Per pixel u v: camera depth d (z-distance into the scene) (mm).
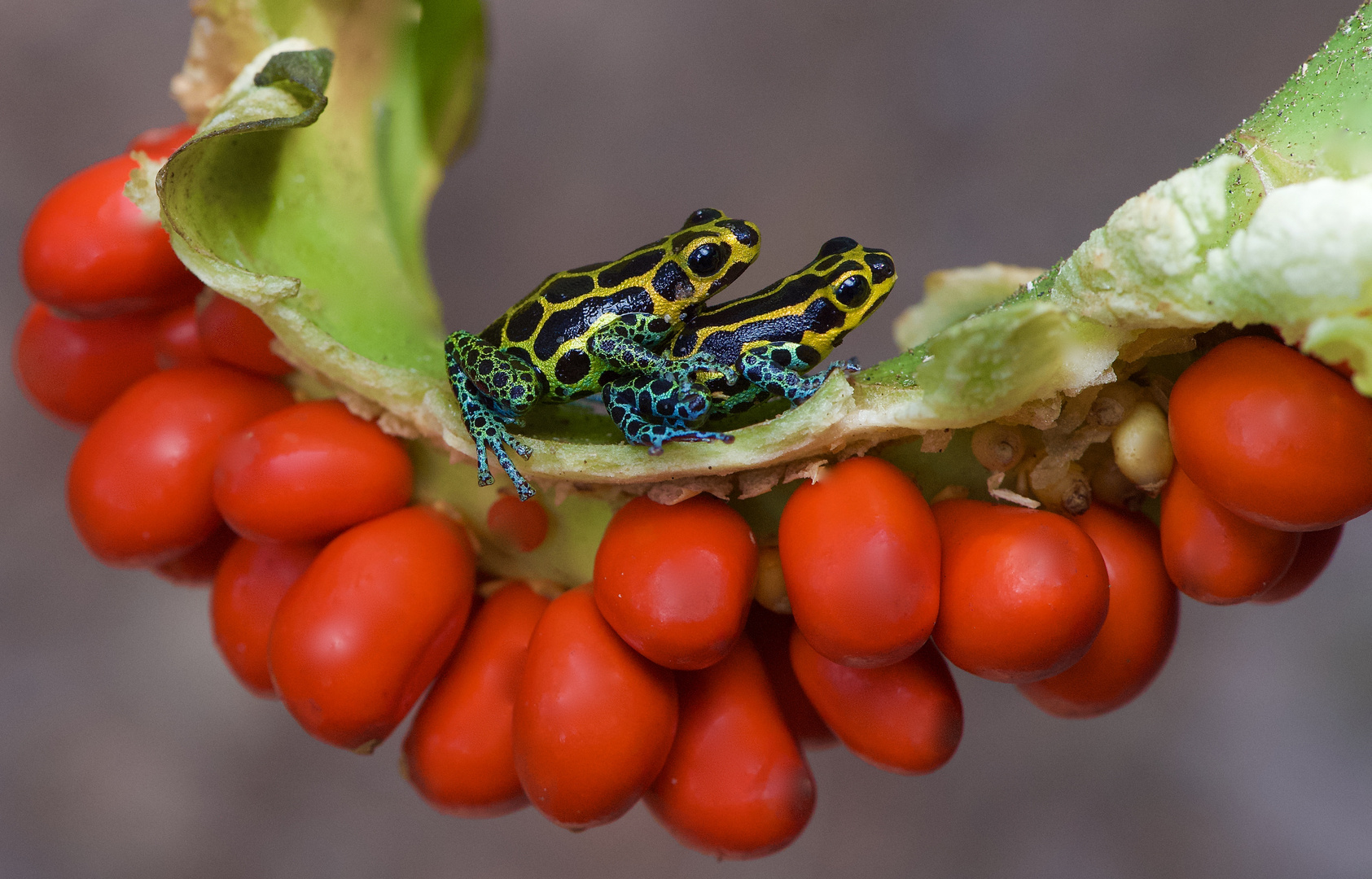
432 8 218
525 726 192
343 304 207
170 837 477
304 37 213
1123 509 196
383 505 200
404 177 220
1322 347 178
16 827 470
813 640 188
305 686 194
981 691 503
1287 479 181
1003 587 187
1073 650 188
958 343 185
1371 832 466
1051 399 190
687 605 189
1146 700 503
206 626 510
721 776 194
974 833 486
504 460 196
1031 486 194
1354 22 187
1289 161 185
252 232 204
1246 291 180
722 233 203
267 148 205
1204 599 189
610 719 190
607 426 206
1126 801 486
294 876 480
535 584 204
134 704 496
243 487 198
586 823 192
